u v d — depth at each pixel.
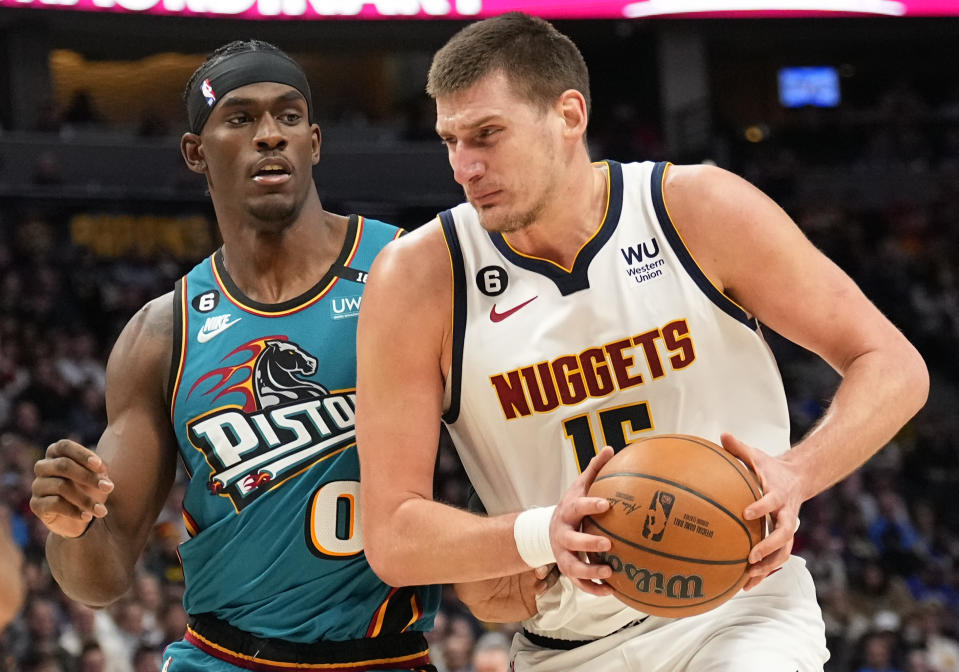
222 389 2.71
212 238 14.05
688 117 16.17
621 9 15.32
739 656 2.25
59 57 16.47
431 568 2.19
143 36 14.79
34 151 14.19
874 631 8.91
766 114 18.52
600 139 16.17
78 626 6.87
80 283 12.66
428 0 14.54
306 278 2.77
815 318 2.29
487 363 2.35
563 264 2.36
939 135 17.47
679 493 2.00
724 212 2.31
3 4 13.27
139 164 14.74
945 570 10.98
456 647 7.12
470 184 2.22
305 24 15.16
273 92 2.69
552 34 2.25
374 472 2.30
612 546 2.01
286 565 2.63
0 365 10.31
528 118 2.20
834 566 10.09
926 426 13.30
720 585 2.01
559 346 2.34
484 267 2.38
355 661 2.62
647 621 2.43
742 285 2.33
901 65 18.59
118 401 2.76
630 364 2.33
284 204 2.69
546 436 2.36
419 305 2.36
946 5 16.22
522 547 2.10
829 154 17.16
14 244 12.86
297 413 2.68
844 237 15.63
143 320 2.81
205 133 2.73
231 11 14.08
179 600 7.31
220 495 2.68
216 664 2.66
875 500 11.48
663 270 2.34
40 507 2.34
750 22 16.66
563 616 2.47
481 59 2.19
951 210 16.52
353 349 2.72
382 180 15.54
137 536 2.73
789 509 2.04
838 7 15.93
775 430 2.39
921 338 15.04
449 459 10.12
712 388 2.35
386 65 17.81
